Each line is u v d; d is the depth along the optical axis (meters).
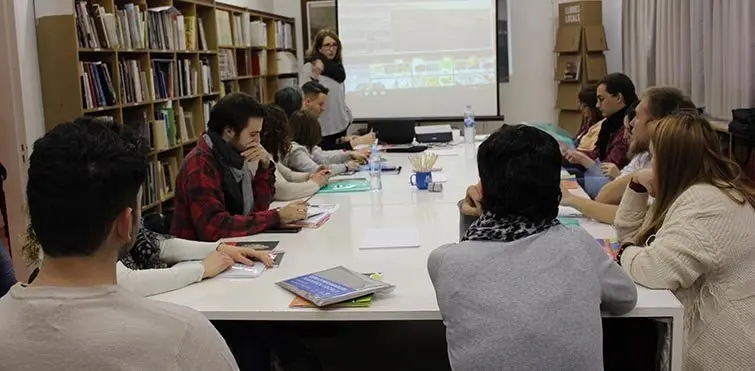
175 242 2.27
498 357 1.43
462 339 1.48
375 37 7.41
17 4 4.01
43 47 4.18
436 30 7.32
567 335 1.44
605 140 4.22
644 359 1.99
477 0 7.23
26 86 4.08
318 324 2.82
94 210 0.97
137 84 4.82
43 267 1.01
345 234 2.56
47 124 4.25
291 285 1.91
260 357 2.13
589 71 7.09
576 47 7.07
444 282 1.53
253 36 7.08
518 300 1.46
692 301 1.86
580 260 1.52
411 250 2.32
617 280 1.61
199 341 1.03
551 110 7.77
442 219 2.76
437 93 7.40
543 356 1.43
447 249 1.58
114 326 0.97
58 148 0.97
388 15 7.37
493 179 1.57
